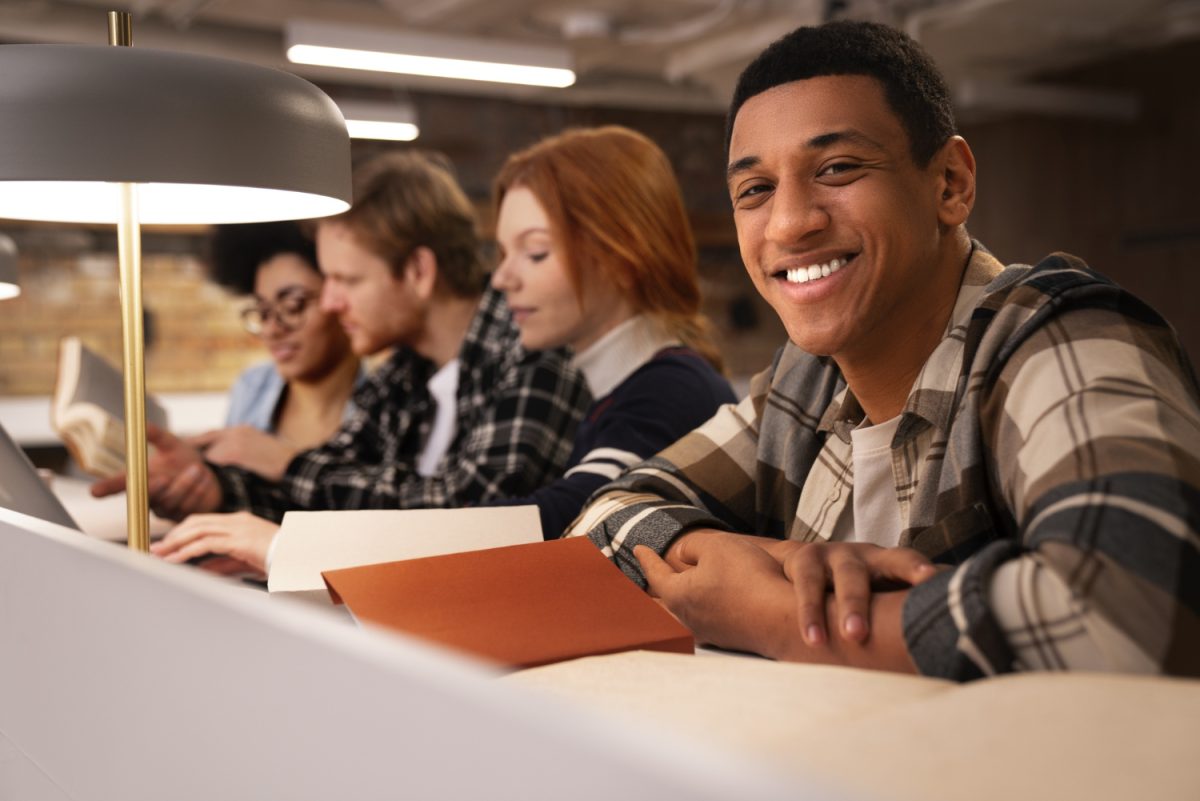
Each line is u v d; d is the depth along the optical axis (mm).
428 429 2469
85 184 1304
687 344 1920
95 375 2209
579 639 672
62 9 5328
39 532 732
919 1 5809
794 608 708
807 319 962
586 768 313
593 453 1705
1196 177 7430
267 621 468
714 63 6273
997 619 597
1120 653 562
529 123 7289
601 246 1878
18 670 785
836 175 927
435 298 2543
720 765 285
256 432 2525
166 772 559
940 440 910
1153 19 6324
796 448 1133
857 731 441
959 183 985
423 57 4523
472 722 357
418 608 717
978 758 401
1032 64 7266
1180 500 611
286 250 2990
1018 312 836
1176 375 756
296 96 1050
